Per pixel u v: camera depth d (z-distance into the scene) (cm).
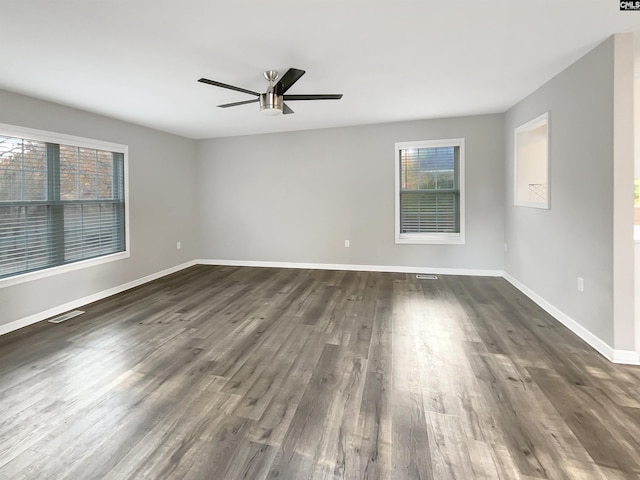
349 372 247
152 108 418
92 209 435
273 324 343
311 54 278
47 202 378
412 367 254
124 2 199
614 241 255
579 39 258
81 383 236
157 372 250
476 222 522
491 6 212
